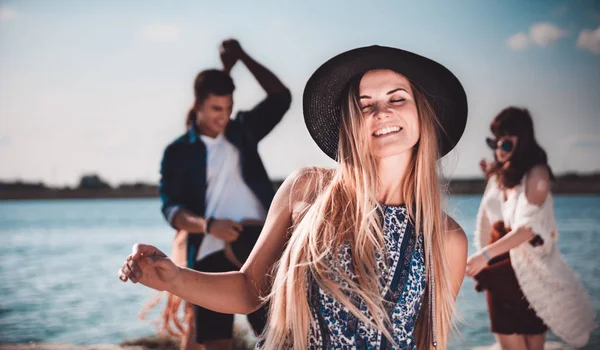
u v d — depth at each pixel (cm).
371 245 165
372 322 161
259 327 412
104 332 673
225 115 471
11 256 1423
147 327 696
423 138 179
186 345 452
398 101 175
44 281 1041
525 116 432
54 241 1773
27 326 712
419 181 177
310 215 170
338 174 176
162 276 157
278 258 179
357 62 177
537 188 422
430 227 175
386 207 174
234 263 455
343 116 178
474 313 690
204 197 465
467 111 191
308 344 163
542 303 423
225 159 470
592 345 541
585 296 435
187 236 464
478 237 460
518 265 427
